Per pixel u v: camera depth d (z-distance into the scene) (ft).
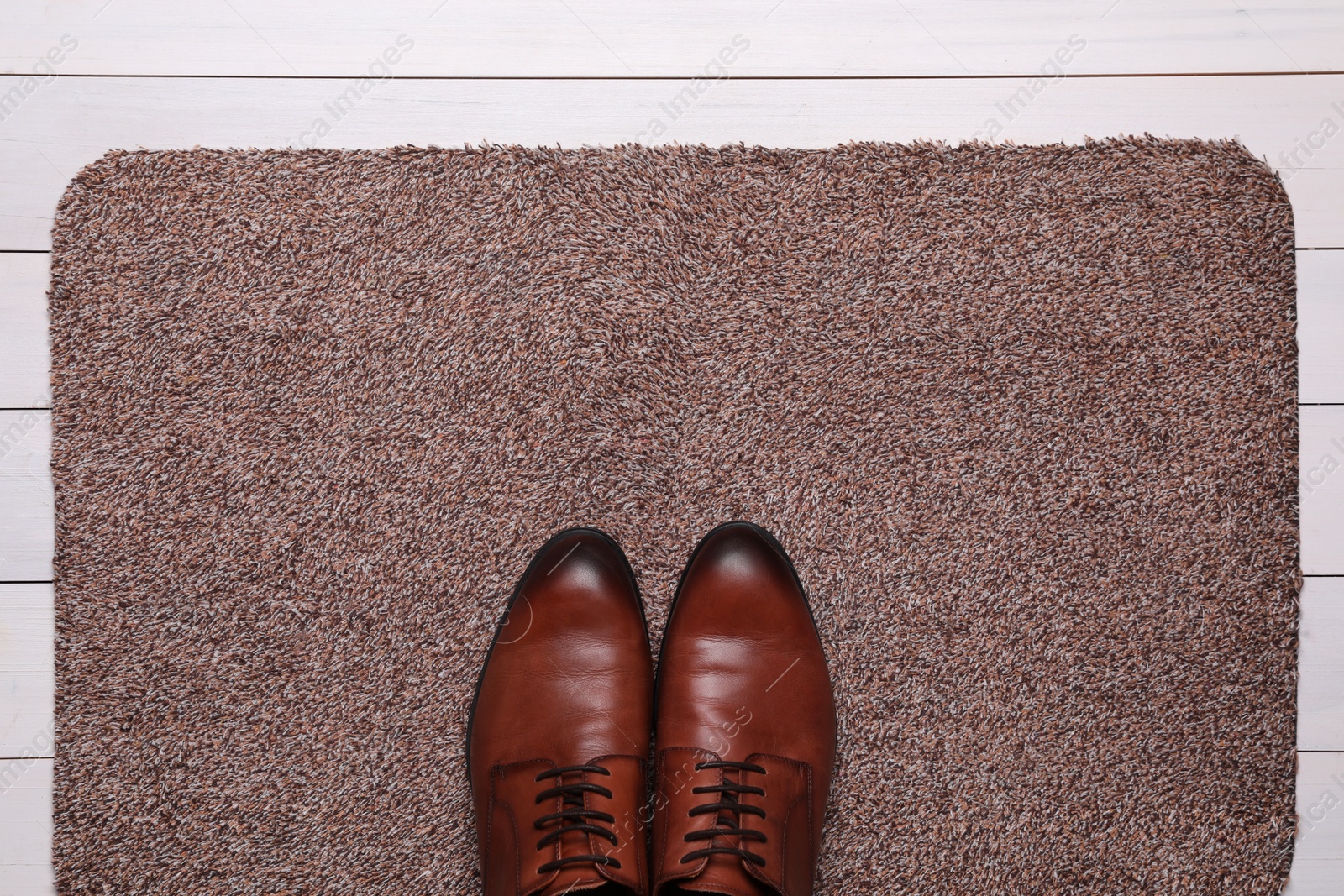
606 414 2.23
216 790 2.16
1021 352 2.26
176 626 2.19
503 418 2.23
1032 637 2.22
